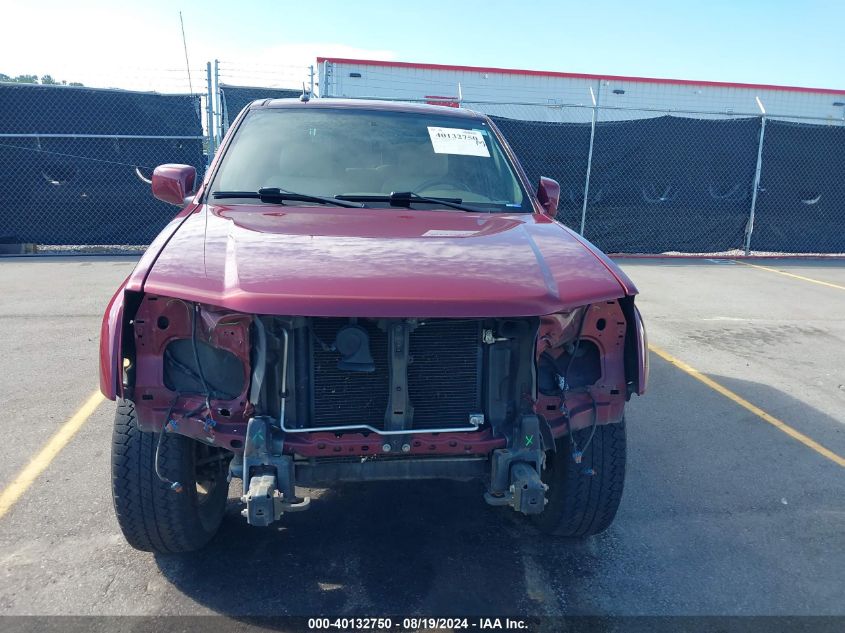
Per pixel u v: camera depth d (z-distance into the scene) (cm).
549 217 379
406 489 392
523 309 251
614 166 1173
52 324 697
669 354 677
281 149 386
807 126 1195
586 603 302
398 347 259
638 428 496
